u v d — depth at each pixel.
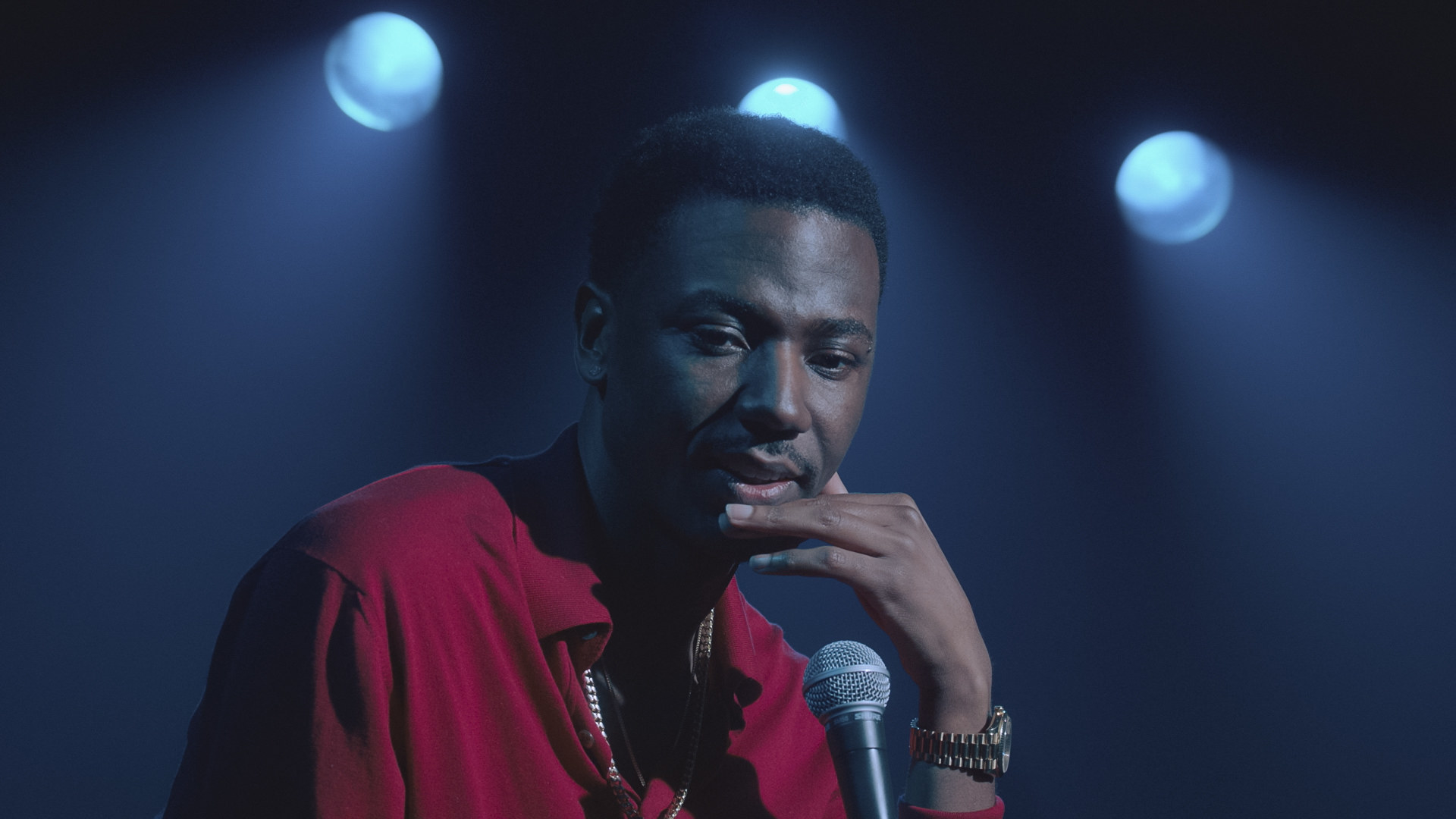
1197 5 6.11
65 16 6.10
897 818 1.21
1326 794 5.64
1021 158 6.33
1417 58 6.05
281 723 0.95
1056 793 5.75
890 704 5.47
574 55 6.22
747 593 5.79
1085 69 6.24
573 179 6.29
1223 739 5.77
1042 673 5.92
